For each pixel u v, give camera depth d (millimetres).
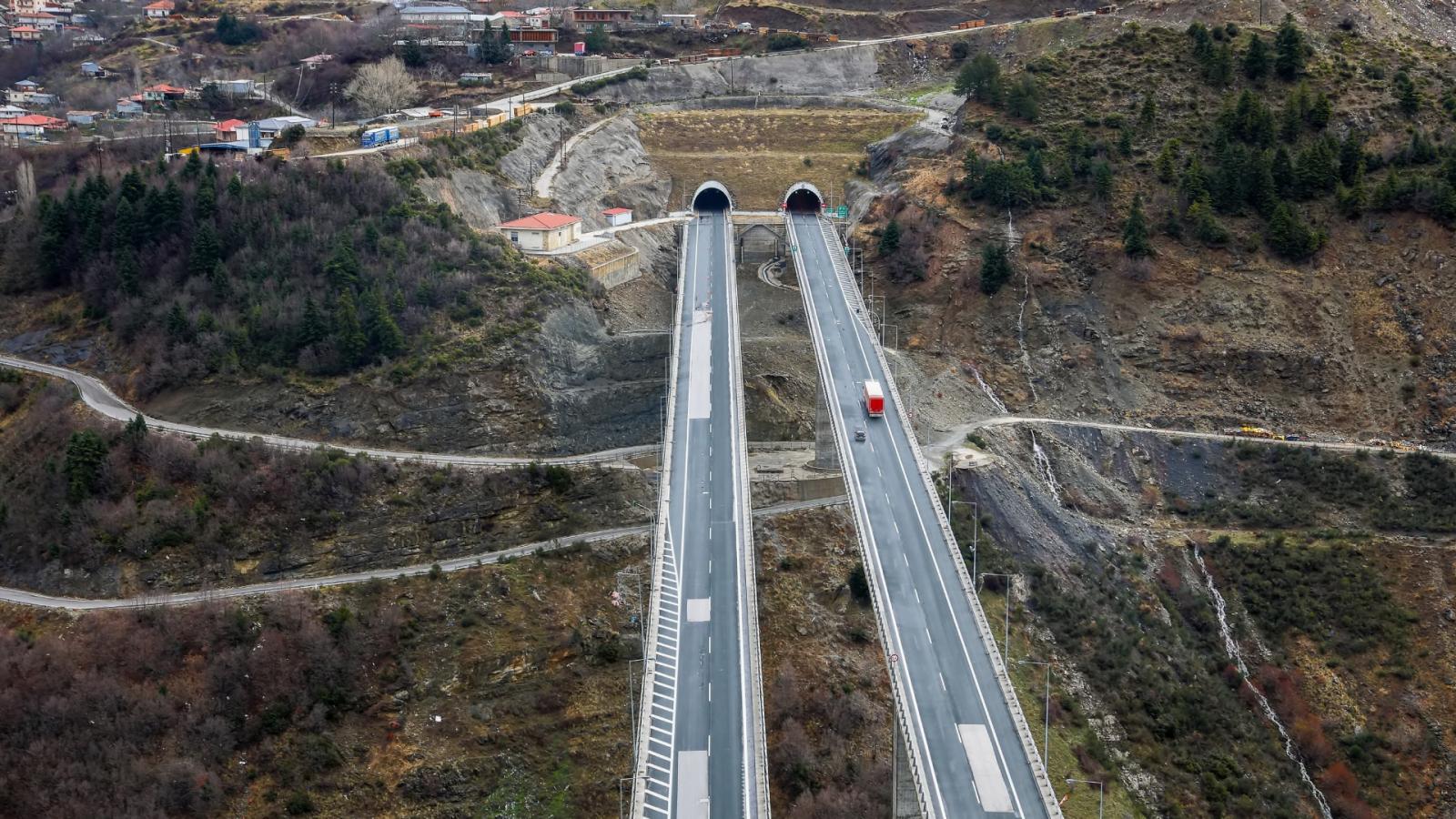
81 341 144750
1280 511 133750
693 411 135375
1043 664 112188
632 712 98250
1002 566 120312
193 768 97875
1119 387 150250
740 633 101500
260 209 149500
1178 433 144000
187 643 107188
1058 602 119250
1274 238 154750
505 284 150250
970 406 149750
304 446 129750
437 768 103125
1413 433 139625
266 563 118438
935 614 100875
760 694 93625
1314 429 143250
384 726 105500
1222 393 147625
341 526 122500
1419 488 131875
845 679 113688
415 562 121875
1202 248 157000
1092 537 130250
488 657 111188
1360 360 146000
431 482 126875
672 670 97375
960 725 89688
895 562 107250
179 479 122312
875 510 114812
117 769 97312
